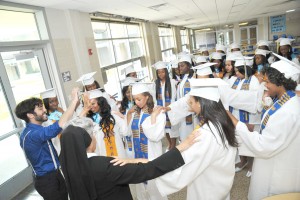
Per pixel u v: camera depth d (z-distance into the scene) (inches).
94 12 198.4
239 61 111.0
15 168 127.1
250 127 106.3
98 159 41.4
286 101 57.3
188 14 314.5
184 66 129.6
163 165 43.5
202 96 48.2
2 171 122.0
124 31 279.9
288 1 322.7
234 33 678.5
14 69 132.6
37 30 149.1
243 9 345.7
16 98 133.9
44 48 151.9
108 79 232.8
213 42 744.3
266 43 163.8
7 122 124.0
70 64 170.6
